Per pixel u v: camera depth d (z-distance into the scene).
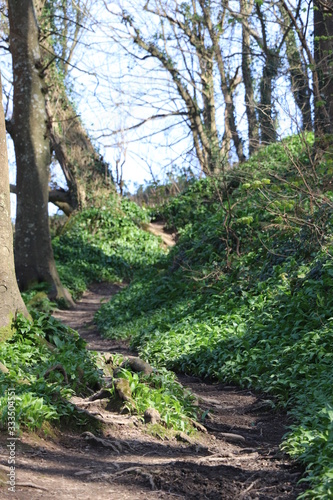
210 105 34.38
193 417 7.39
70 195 34.97
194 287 15.82
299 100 17.42
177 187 33.44
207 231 18.28
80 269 28.83
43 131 21.56
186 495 4.73
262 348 10.13
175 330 12.91
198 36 33.50
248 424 7.50
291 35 21.39
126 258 30.56
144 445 6.22
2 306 8.93
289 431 6.92
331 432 5.25
